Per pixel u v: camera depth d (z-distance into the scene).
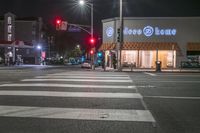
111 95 14.37
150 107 11.54
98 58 64.44
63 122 9.12
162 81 21.75
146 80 22.59
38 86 17.80
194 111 10.90
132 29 51.88
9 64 78.75
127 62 51.88
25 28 100.50
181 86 18.48
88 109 11.02
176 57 50.97
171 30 51.31
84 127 8.59
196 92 15.76
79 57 126.00
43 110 10.75
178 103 12.45
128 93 15.12
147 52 51.84
